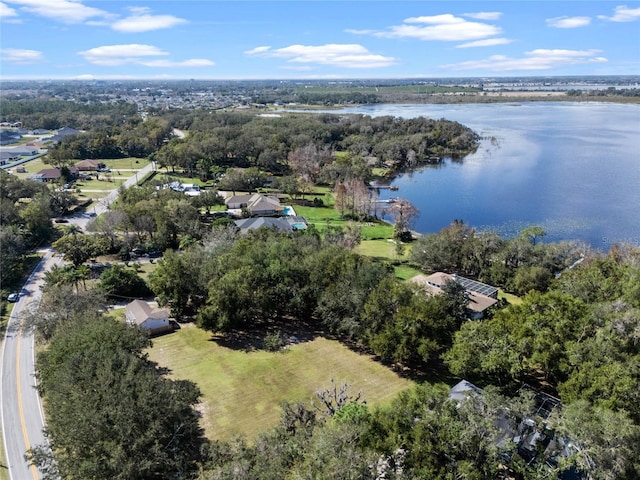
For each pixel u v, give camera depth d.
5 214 99.50
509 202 135.88
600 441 32.94
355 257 68.75
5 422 48.12
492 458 33.41
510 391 48.66
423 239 91.12
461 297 64.06
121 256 92.44
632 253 79.69
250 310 65.75
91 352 44.47
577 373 44.88
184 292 69.69
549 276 77.50
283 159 188.75
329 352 61.84
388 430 35.34
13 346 62.16
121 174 171.12
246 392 53.12
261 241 80.50
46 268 89.00
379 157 199.62
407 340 54.53
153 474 38.22
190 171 172.88
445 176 172.75
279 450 35.38
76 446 35.41
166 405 39.59
